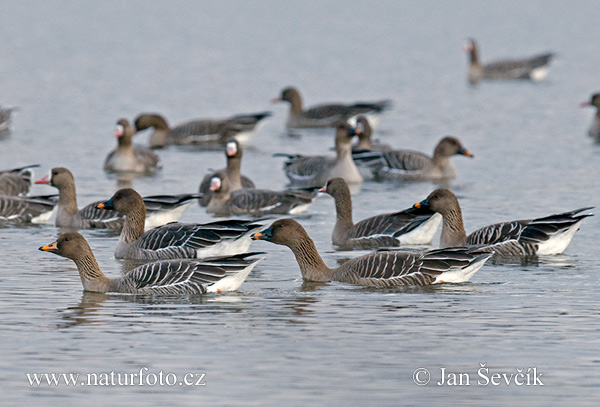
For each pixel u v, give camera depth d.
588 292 18.98
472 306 18.00
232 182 32.09
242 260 18.98
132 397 13.88
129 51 75.44
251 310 17.75
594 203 28.72
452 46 82.50
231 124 43.69
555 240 22.28
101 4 121.88
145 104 51.94
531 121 47.16
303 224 26.97
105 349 15.60
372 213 28.03
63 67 65.25
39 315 17.44
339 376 14.51
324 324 16.89
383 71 66.94
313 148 42.62
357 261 19.91
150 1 127.12
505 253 22.34
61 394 13.98
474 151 39.56
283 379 14.40
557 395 13.92
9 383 14.32
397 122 47.94
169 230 22.28
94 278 19.25
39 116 47.12
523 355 15.35
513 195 30.28
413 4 125.12
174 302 18.33
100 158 37.97
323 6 122.25
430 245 23.97
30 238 24.84
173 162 38.66
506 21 105.06
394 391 14.01
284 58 72.62
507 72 64.94
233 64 68.88
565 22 103.56
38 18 102.50
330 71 66.38
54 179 27.05
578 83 62.66
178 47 78.75
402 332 16.44
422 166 35.25
